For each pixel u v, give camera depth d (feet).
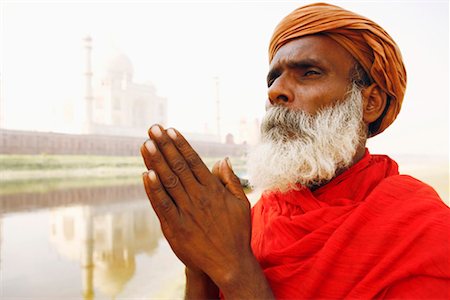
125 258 17.60
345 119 2.47
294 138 2.49
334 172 2.49
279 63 2.63
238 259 1.98
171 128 2.01
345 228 2.14
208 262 1.98
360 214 2.17
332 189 2.52
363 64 2.54
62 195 43.19
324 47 2.50
